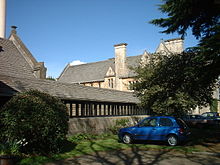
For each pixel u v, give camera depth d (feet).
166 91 57.72
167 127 38.60
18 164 23.73
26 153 28.14
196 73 39.83
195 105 60.64
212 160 27.37
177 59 56.08
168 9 38.17
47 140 28.60
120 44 135.33
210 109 123.44
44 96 31.30
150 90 58.65
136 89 65.62
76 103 47.24
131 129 41.22
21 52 77.71
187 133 39.55
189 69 42.01
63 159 27.40
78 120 46.44
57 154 29.78
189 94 56.24
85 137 44.45
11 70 57.62
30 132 26.71
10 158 22.43
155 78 59.16
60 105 31.86
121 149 34.99
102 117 53.98
